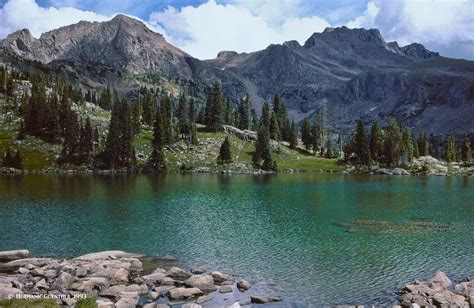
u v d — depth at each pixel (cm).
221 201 9344
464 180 16562
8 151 17550
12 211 7594
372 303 3322
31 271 3850
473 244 5312
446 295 3281
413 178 17650
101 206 8319
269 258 4650
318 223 6750
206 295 3428
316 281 3862
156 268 4247
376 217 7325
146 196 10025
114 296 3331
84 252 4891
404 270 4209
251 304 3278
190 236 5747
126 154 19200
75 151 19238
